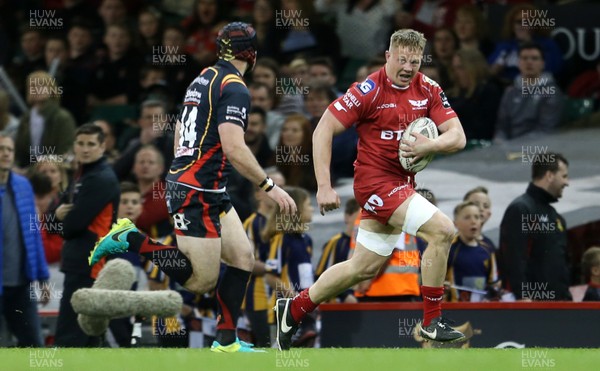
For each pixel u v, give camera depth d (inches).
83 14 2124.8
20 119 1796.3
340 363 818.2
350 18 1920.5
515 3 1958.7
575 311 1120.8
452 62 1775.3
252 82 1705.2
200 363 807.1
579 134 1759.4
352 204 1327.5
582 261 1330.0
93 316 1035.3
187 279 981.2
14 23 2186.3
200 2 1959.9
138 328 1127.6
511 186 1659.7
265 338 1318.9
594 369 797.9
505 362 831.1
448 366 803.4
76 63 1963.6
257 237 1327.5
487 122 1764.3
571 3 1894.7
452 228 906.1
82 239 1223.5
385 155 922.1
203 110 967.6
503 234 1296.8
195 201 965.8
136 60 1940.2
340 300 1294.3
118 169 1557.6
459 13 1807.3
